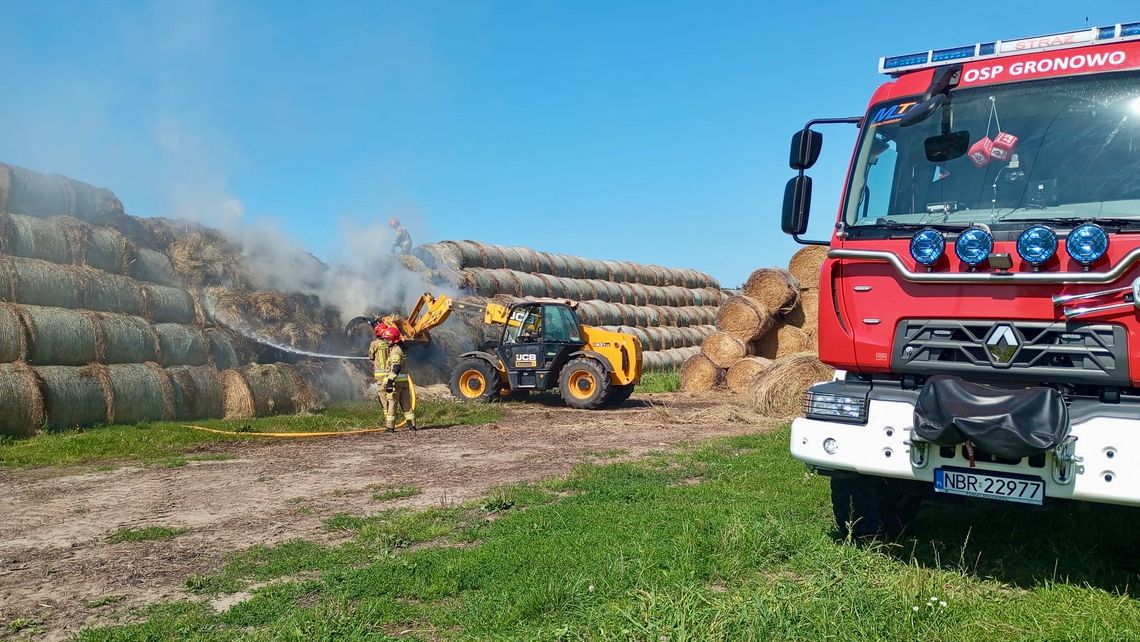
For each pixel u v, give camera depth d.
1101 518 5.38
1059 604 4.07
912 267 4.64
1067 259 4.21
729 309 18.56
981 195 4.68
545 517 5.97
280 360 14.49
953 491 4.33
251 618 4.12
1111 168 4.40
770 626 3.72
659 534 5.43
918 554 5.05
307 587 4.56
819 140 5.46
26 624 4.12
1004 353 4.34
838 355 4.88
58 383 10.56
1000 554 5.00
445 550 5.21
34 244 11.39
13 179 11.37
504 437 11.03
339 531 5.95
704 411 13.81
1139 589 4.33
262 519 6.36
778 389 13.34
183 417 12.27
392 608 4.20
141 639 3.86
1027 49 4.76
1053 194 4.50
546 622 3.97
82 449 9.48
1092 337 4.13
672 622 3.70
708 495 6.77
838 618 3.79
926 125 4.94
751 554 4.93
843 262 4.93
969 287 4.46
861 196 5.02
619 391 15.44
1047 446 3.92
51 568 5.08
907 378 4.73
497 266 23.14
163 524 6.21
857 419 4.62
